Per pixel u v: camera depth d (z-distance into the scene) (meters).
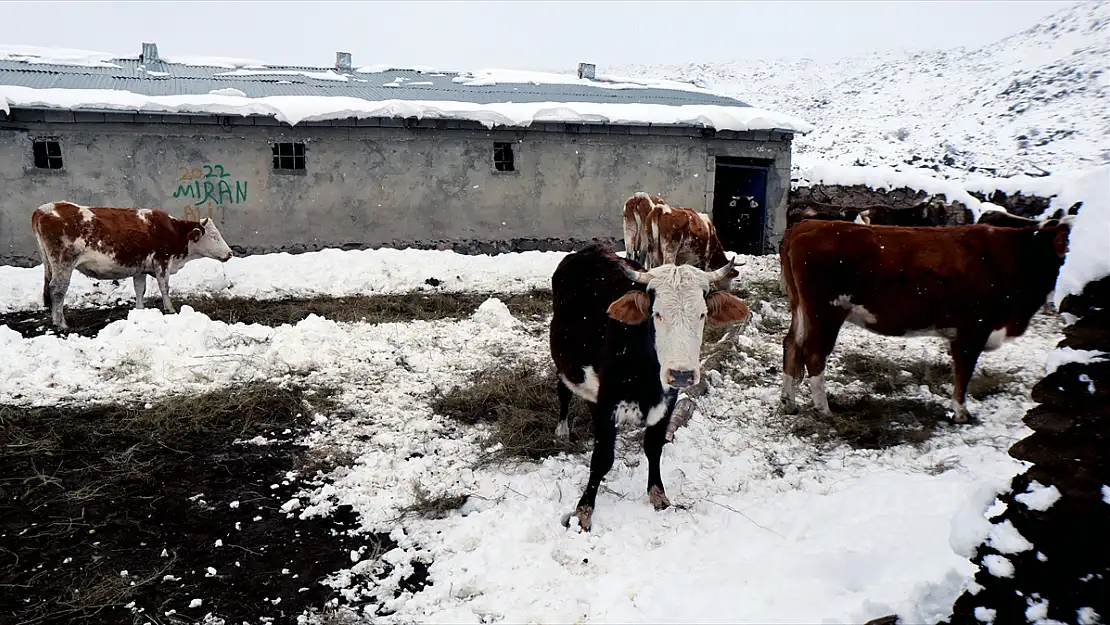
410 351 8.30
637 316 4.33
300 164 13.18
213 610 3.95
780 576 3.82
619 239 15.48
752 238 17.09
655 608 3.71
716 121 15.18
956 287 6.37
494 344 8.69
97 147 11.83
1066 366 2.75
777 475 5.59
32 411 6.25
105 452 5.68
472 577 4.11
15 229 11.60
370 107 13.06
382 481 5.34
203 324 8.32
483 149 14.13
